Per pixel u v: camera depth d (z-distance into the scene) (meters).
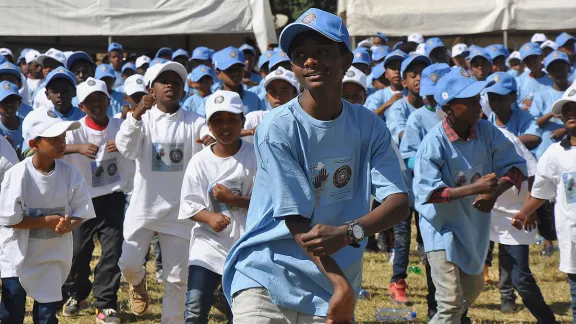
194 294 5.42
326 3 24.98
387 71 9.52
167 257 6.28
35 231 5.82
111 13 15.60
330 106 3.41
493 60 13.19
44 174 5.79
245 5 15.57
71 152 6.78
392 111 8.29
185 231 6.28
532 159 6.48
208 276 5.46
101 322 6.98
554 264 9.49
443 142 5.65
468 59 11.63
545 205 7.76
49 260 5.86
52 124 5.77
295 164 3.36
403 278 7.77
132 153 6.30
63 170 5.91
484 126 5.74
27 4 15.60
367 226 3.29
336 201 3.49
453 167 5.68
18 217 5.66
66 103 7.70
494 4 15.49
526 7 15.51
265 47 15.60
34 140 5.77
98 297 7.00
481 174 5.73
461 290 5.69
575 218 6.07
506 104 8.02
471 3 15.60
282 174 3.33
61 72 7.68
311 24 3.24
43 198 5.80
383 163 3.50
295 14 24.83
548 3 15.47
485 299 8.00
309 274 3.53
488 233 5.85
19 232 5.79
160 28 15.59
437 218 5.67
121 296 8.01
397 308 7.52
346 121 3.48
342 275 3.28
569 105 6.11
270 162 3.35
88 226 7.09
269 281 3.56
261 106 8.46
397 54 9.42
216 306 6.66
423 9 15.72
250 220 3.59
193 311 5.39
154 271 9.17
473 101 5.55
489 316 7.32
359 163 3.53
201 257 5.49
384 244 10.23
